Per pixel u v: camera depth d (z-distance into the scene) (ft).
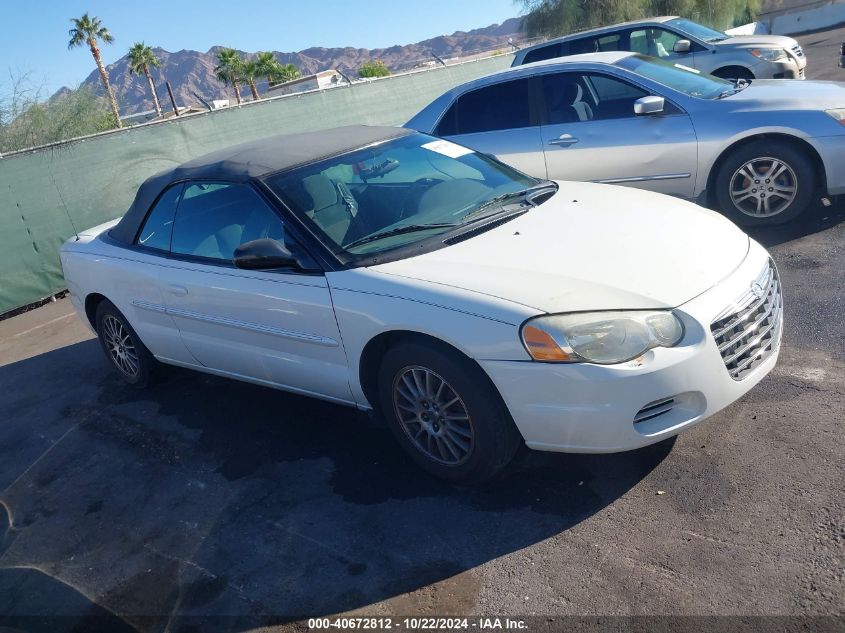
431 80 55.11
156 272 14.33
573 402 9.30
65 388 18.25
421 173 13.60
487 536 9.83
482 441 10.19
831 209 19.86
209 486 12.44
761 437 10.75
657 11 82.99
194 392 16.33
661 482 10.21
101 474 13.61
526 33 88.38
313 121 43.80
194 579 10.14
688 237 11.14
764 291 10.52
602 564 8.93
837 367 12.27
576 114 20.70
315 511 11.12
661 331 9.30
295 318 11.85
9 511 13.02
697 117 19.03
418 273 10.64
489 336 9.59
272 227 12.33
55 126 43.50
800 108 18.15
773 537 8.80
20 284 27.50
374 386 11.66
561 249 10.78
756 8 98.22
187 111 42.55
